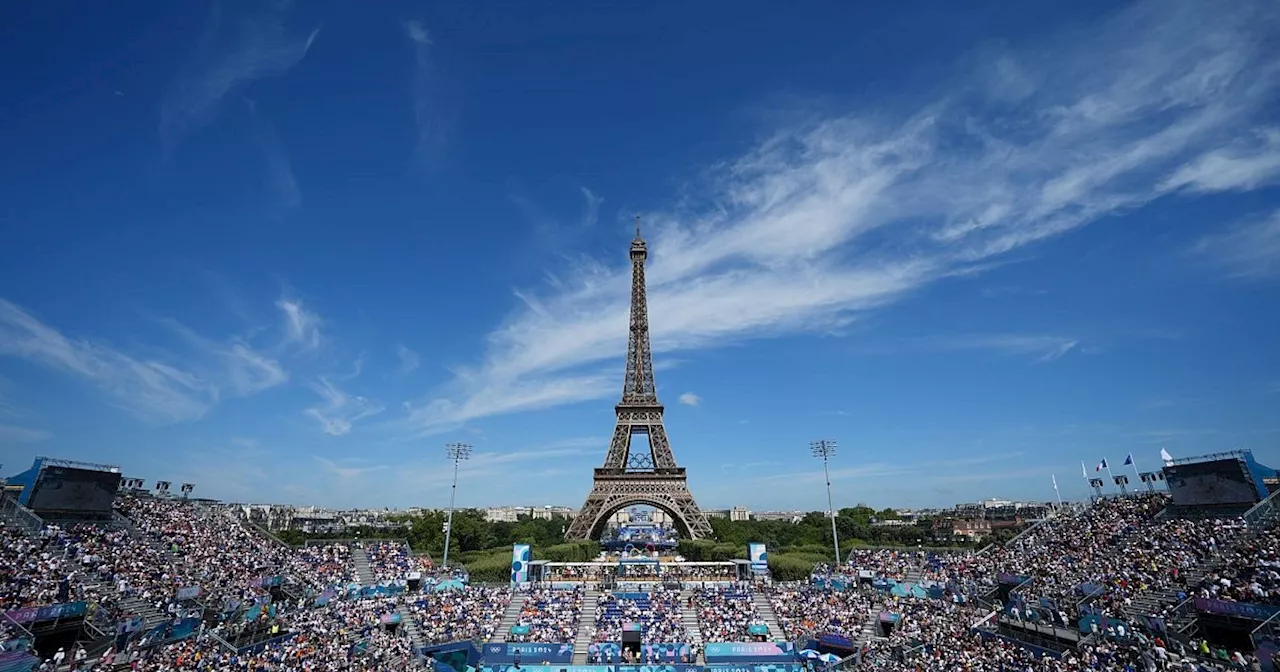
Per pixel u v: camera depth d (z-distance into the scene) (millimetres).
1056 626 98750
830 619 127375
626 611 133250
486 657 117500
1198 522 111938
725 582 150875
